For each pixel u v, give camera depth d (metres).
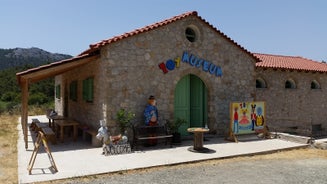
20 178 6.84
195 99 12.76
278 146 10.97
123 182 6.77
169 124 11.16
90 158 8.81
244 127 12.20
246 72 13.51
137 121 10.84
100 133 9.54
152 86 11.13
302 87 17.66
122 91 10.55
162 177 7.20
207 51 12.41
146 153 9.54
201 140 9.91
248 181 6.96
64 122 12.32
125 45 10.60
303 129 17.31
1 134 13.71
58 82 22.08
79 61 10.51
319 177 7.37
